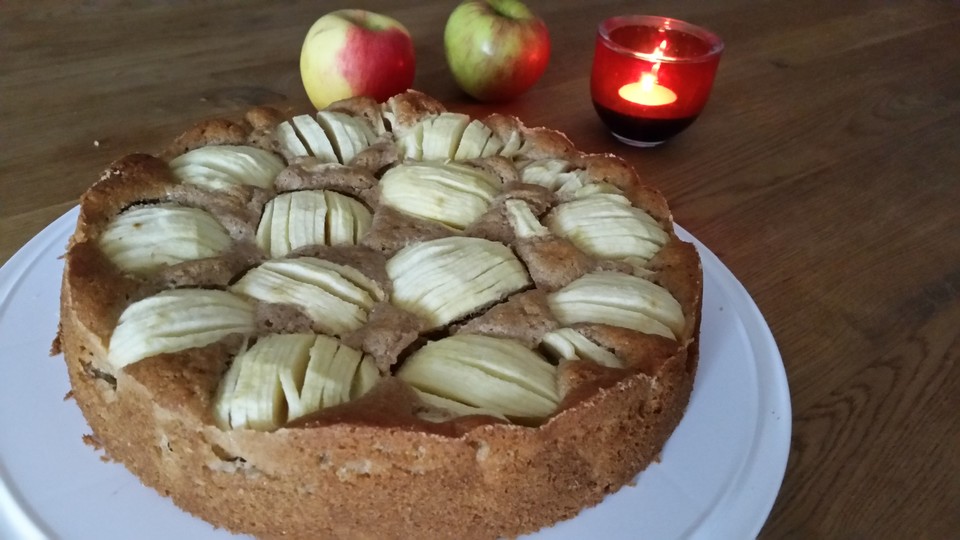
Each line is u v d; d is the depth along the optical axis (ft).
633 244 1.09
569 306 0.98
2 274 1.11
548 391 0.87
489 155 1.27
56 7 1.81
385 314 0.94
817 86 1.93
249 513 0.86
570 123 1.67
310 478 0.81
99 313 0.90
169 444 0.84
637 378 0.89
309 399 0.81
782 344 1.20
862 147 1.72
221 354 0.85
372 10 1.96
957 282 1.37
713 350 1.13
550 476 0.87
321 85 1.52
